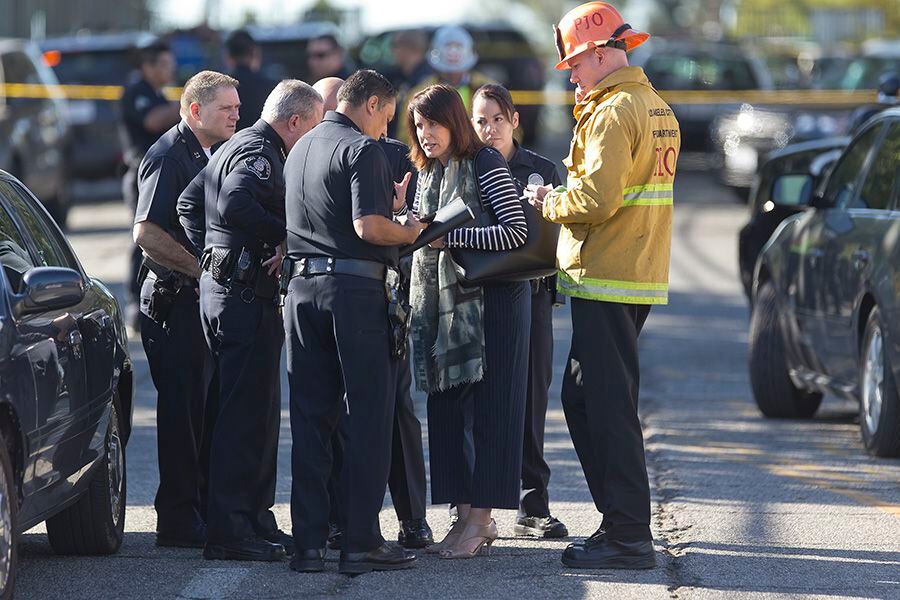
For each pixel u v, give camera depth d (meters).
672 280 44.09
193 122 17.80
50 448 14.97
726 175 60.44
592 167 15.50
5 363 14.08
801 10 115.69
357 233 15.67
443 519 19.03
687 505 19.33
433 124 16.58
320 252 15.94
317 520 16.19
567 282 16.09
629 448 16.14
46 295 14.78
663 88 72.44
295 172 16.05
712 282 43.81
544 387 17.86
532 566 16.47
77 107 56.09
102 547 17.03
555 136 100.31
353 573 16.03
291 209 16.09
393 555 16.25
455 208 16.23
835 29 112.94
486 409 16.84
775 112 59.12
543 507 17.92
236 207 16.33
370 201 15.62
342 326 15.84
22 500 14.38
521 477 17.89
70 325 15.93
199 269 17.59
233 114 17.83
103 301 17.61
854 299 23.12
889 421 22.09
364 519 16.05
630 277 15.88
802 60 68.12
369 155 15.68
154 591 15.58
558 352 32.53
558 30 16.02
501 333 16.84
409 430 17.06
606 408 16.08
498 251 16.44
